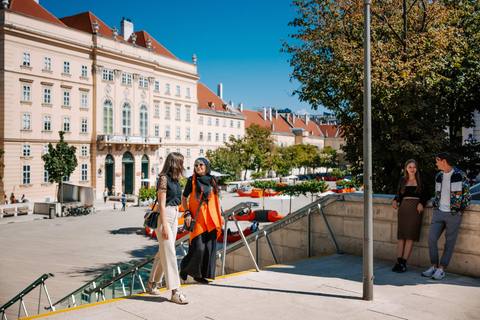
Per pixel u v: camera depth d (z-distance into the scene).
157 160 57.44
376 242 6.95
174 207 4.68
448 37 15.69
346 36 17.31
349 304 4.60
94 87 48.34
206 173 5.30
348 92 15.79
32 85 41.94
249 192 53.38
